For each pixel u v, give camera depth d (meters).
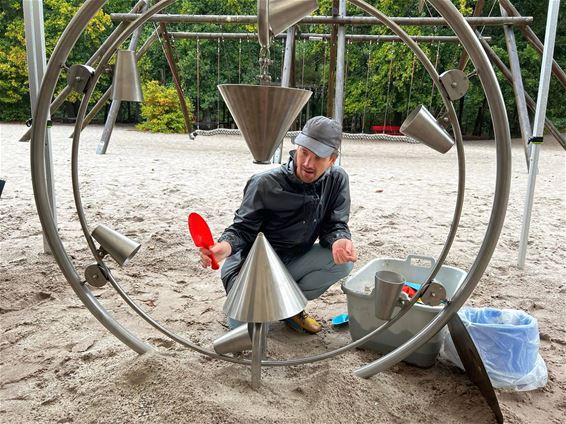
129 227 4.00
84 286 1.82
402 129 1.57
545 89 3.02
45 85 1.54
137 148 10.55
